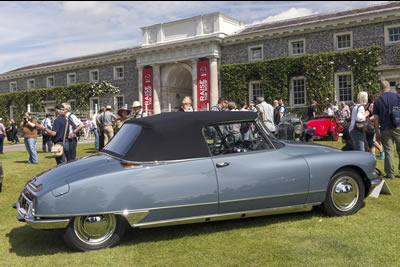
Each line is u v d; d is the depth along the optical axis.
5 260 3.80
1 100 47.97
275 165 4.41
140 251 3.90
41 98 44.34
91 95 40.34
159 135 4.17
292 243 3.93
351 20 25.50
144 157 4.05
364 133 7.12
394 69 23.95
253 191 4.30
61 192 3.76
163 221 4.05
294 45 28.47
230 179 4.22
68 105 7.81
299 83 28.02
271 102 28.56
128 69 38.09
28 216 3.87
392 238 3.98
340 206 4.77
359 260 3.46
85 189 3.81
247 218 4.88
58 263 3.66
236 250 3.82
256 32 29.48
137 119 4.70
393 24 24.27
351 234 4.12
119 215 3.98
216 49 31.30
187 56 32.72
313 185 4.55
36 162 11.92
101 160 4.24
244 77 29.98
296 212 5.02
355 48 25.70
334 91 26.16
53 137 7.66
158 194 3.98
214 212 4.22
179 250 3.89
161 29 34.44
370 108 8.63
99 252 3.90
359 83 25.17
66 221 3.78
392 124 6.94
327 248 3.75
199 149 4.23
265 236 4.18
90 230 3.93
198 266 3.49
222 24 31.73
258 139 4.56
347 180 4.79
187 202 4.07
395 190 6.11
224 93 30.88
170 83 36.19
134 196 3.92
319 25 26.78
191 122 4.33
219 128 4.40
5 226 5.04
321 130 15.93
